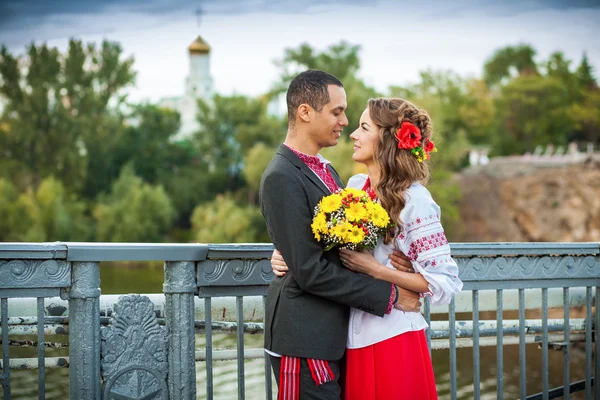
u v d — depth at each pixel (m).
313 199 2.27
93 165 57.53
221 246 2.56
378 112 2.39
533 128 56.31
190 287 2.54
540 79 56.91
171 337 2.54
